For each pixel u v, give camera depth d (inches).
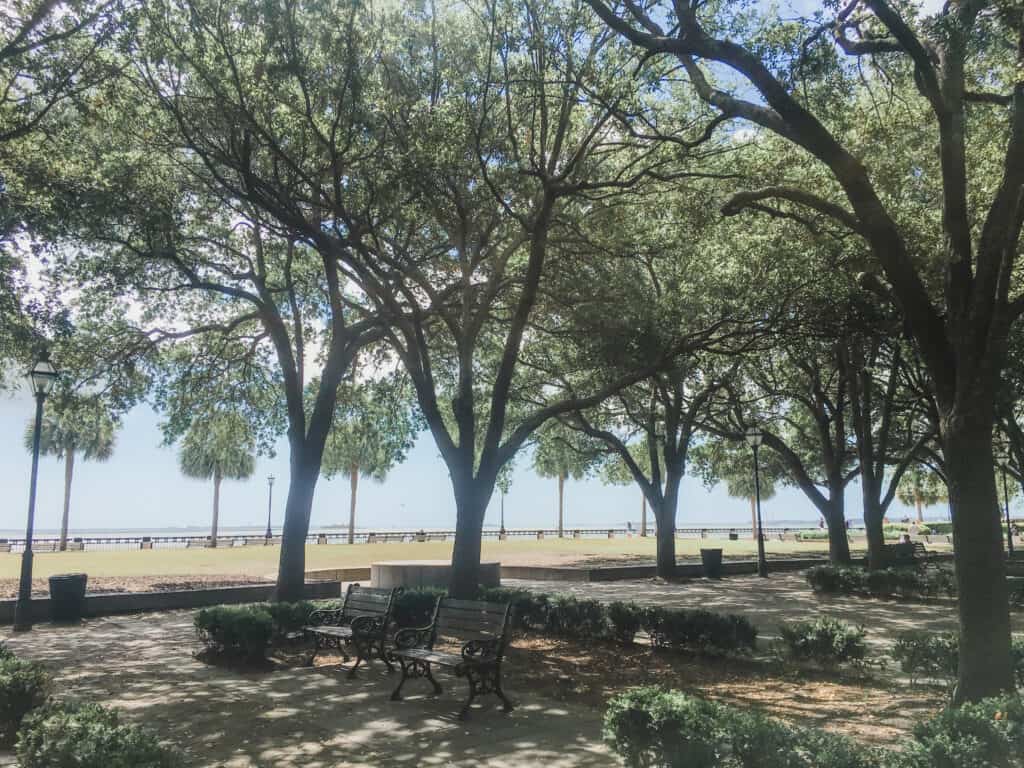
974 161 485.7
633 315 568.7
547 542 2081.7
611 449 1107.9
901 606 682.2
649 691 210.1
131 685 348.2
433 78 490.3
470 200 539.5
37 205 448.1
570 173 546.0
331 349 633.6
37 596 657.6
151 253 531.8
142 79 476.4
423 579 777.6
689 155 493.0
